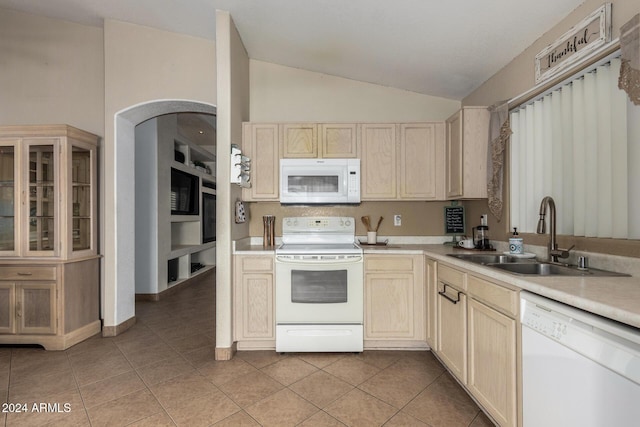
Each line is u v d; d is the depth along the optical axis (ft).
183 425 5.39
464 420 5.51
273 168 9.37
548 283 4.15
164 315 11.58
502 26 6.71
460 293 6.24
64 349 8.52
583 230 5.84
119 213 9.89
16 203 8.64
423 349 8.48
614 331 3.06
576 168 5.92
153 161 13.69
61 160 8.66
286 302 8.19
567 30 6.09
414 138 9.37
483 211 9.23
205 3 7.88
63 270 8.58
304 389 6.50
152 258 13.64
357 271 8.22
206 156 20.25
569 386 3.51
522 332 4.34
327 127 9.38
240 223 9.25
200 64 9.77
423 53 8.26
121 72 9.77
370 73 9.89
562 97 6.28
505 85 8.11
